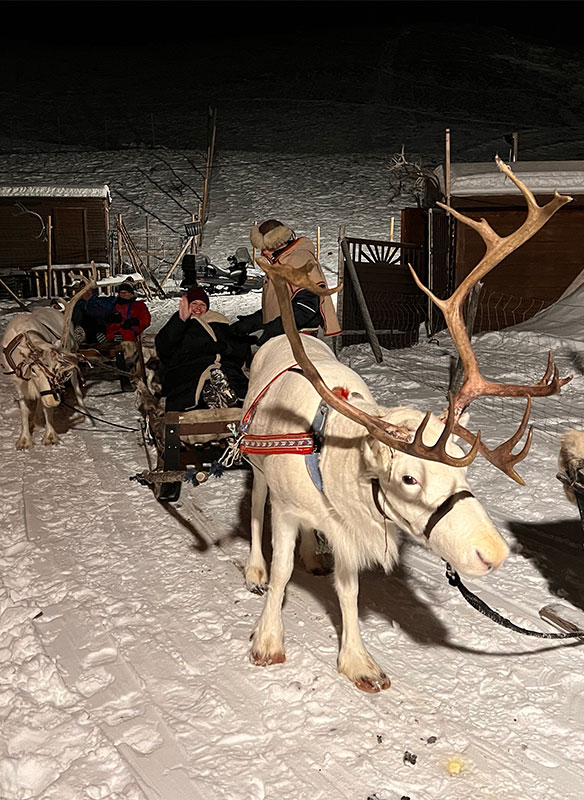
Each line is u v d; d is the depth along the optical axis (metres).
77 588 4.56
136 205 31.12
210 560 4.91
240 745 3.27
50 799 2.98
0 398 9.35
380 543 3.32
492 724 3.38
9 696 3.57
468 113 47.16
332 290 2.84
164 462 5.00
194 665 3.80
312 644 3.97
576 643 3.96
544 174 12.51
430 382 9.48
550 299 12.98
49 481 6.39
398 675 3.72
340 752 3.21
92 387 9.65
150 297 21.30
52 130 41.44
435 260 12.90
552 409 8.09
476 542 2.70
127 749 3.25
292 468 3.47
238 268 21.55
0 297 20.42
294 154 37.16
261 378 4.19
